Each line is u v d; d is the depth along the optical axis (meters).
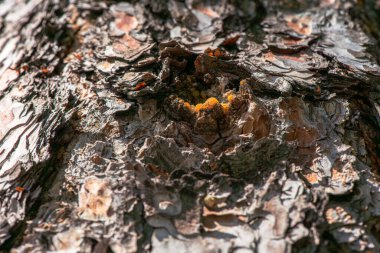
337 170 0.46
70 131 0.49
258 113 0.47
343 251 0.43
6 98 0.51
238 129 0.47
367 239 0.44
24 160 0.47
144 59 0.51
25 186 0.46
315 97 0.49
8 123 0.49
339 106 0.49
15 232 0.44
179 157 0.46
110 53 0.52
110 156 0.47
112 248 0.43
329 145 0.47
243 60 0.51
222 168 0.46
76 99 0.50
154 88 0.48
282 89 0.48
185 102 0.48
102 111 0.49
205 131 0.47
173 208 0.44
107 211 0.44
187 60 0.51
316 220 0.44
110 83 0.50
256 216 0.44
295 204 0.44
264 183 0.45
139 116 0.48
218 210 0.44
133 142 0.47
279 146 0.46
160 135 0.47
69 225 0.44
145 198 0.44
